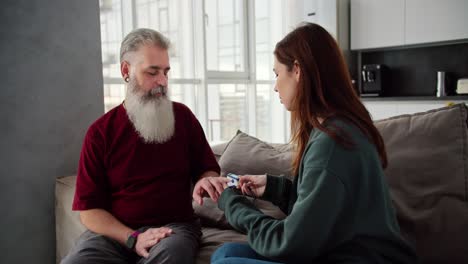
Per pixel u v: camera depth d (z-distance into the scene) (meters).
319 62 1.02
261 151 1.85
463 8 3.86
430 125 1.42
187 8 3.42
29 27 1.82
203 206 1.80
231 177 1.38
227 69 4.10
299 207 0.90
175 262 1.25
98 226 1.45
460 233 1.27
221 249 1.11
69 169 2.01
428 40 4.09
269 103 4.78
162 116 1.58
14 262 1.83
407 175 1.39
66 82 1.98
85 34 2.04
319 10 4.46
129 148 1.55
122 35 2.83
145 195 1.52
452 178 1.33
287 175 1.70
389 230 0.95
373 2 4.39
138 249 1.33
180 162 1.62
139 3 2.96
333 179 0.89
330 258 0.95
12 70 1.77
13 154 1.80
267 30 4.68
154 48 1.59
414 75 4.52
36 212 1.90
